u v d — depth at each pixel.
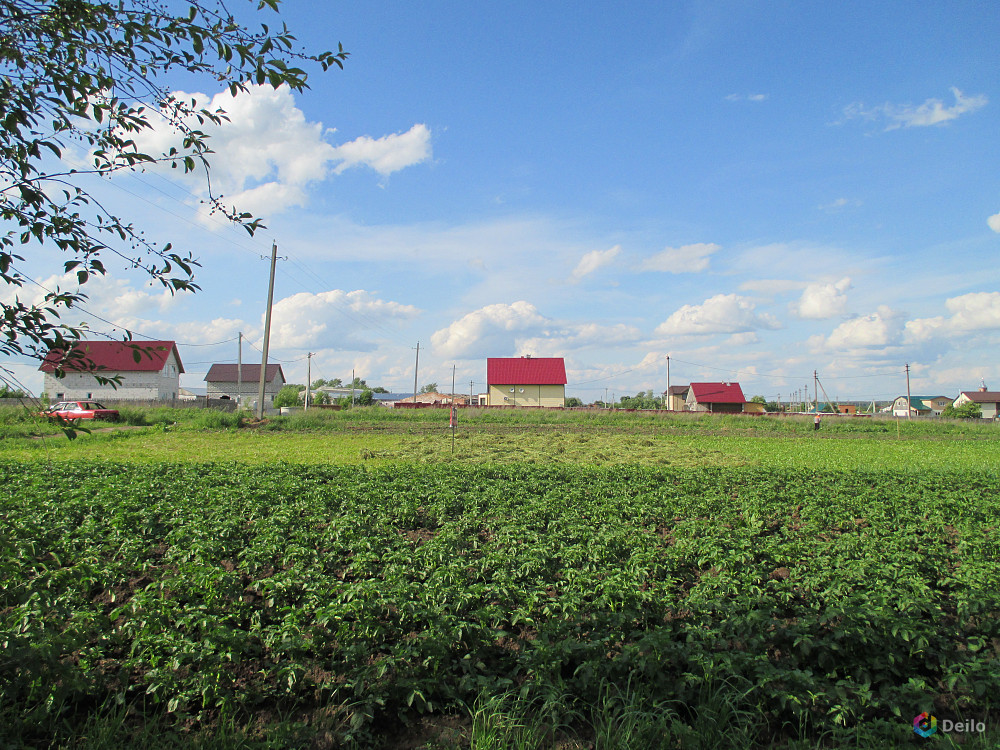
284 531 12.69
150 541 12.14
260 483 17.97
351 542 11.72
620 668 6.74
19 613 7.13
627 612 7.98
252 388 90.25
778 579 10.89
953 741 6.04
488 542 12.81
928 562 11.15
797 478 22.28
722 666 6.48
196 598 8.67
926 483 21.05
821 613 8.73
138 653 7.17
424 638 7.09
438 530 14.24
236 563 11.33
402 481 18.84
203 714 6.51
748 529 13.73
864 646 7.30
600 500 17.06
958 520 15.66
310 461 27.84
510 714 6.14
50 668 6.03
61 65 4.68
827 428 53.66
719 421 54.78
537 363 77.75
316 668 7.46
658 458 31.72
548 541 12.20
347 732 6.11
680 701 6.32
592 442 38.91
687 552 11.49
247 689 6.82
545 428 47.84
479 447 34.69
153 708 6.60
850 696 6.70
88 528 11.92
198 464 22.91
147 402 56.97
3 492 16.34
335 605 7.80
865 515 16.03
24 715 5.96
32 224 4.59
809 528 14.11
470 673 7.06
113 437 36.19
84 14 4.45
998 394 112.44
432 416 51.53
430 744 6.01
